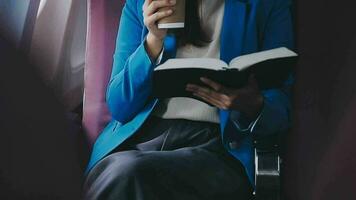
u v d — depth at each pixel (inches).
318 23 67.7
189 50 67.3
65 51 76.6
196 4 67.6
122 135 67.4
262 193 63.0
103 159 63.3
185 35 67.4
